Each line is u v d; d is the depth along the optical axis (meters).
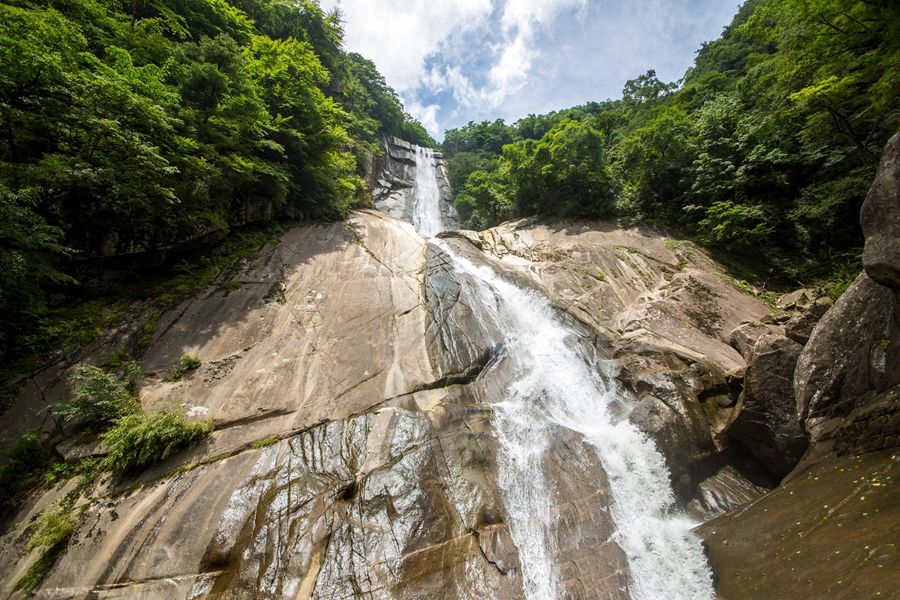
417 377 9.67
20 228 6.90
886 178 6.12
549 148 22.17
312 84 18.02
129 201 9.33
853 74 11.62
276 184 14.92
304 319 11.23
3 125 7.64
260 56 17.59
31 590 5.13
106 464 6.69
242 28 19.47
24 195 7.06
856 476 5.46
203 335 9.88
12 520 5.92
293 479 6.78
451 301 12.86
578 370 10.88
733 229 15.87
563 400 9.81
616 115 34.62
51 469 6.60
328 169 19.14
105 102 8.40
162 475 6.75
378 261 15.05
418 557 5.75
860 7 10.68
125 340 9.03
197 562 5.50
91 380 7.37
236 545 5.72
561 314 13.26
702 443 8.36
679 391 9.09
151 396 8.07
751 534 5.92
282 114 16.30
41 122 7.89
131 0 14.13
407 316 11.90
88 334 8.77
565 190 22.09
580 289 14.73
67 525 5.77
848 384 6.71
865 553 4.15
